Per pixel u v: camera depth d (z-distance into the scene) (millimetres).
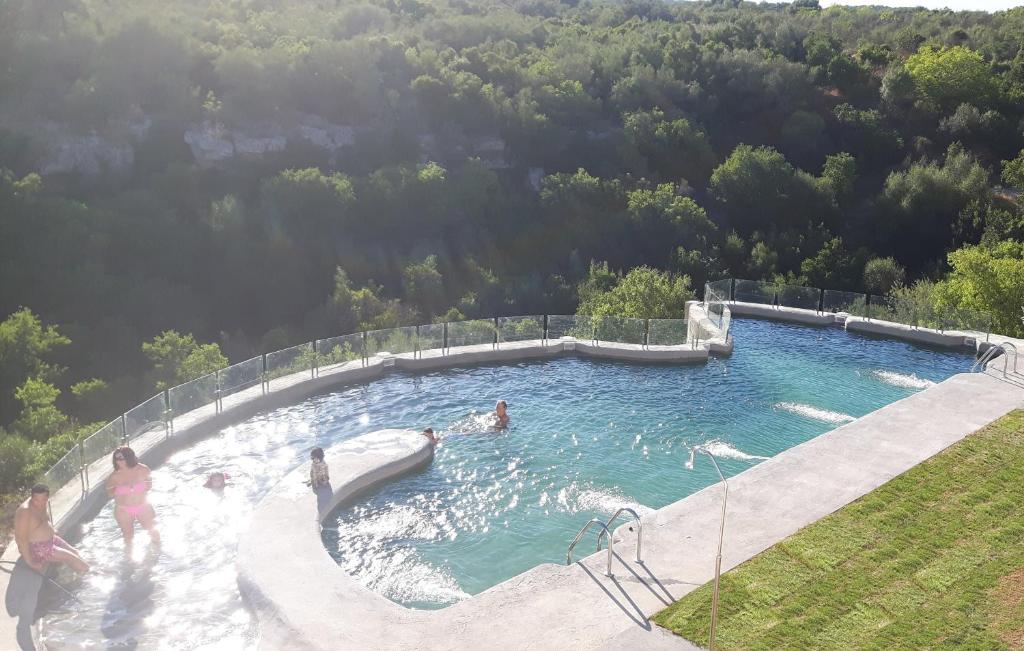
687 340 26094
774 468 15500
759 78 90000
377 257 67188
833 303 29656
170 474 16797
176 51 70062
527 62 89750
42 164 62875
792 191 77875
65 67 66250
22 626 10906
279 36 79875
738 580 11672
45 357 46062
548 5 124312
